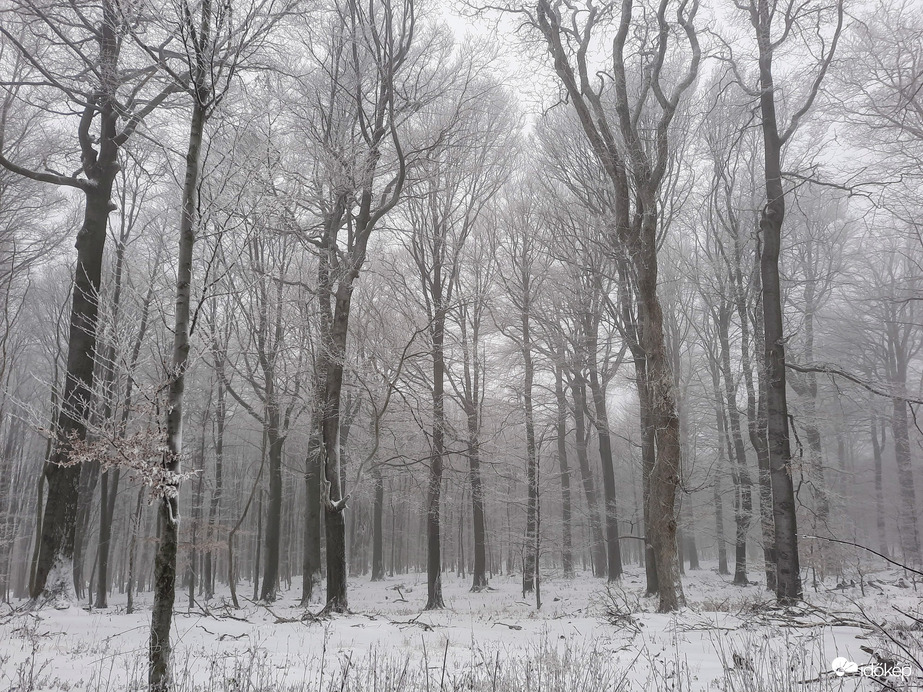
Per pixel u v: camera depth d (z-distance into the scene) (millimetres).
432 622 12734
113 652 8797
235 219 8133
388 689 5715
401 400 20359
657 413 13211
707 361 28219
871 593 17359
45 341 25719
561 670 5836
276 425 21406
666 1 13742
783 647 7293
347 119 16781
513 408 23141
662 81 18812
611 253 17297
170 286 7043
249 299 15789
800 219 24750
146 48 6688
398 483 32750
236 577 39344
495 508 32438
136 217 22016
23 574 36406
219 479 23297
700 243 25125
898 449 29797
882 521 32188
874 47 15000
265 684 6117
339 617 13273
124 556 36594
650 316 13547
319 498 19156
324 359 16172
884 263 29141
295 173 13461
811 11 14438
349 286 15703
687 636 8984
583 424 28078
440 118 17344
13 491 31406
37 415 6109
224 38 6824
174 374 6070
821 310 31328
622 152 14672
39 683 6422
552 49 14500
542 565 41438
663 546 12609
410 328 19844
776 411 14398
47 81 14539
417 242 21734
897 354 30047
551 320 22359
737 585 23234
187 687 6215
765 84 15297
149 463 5539
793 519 13836
